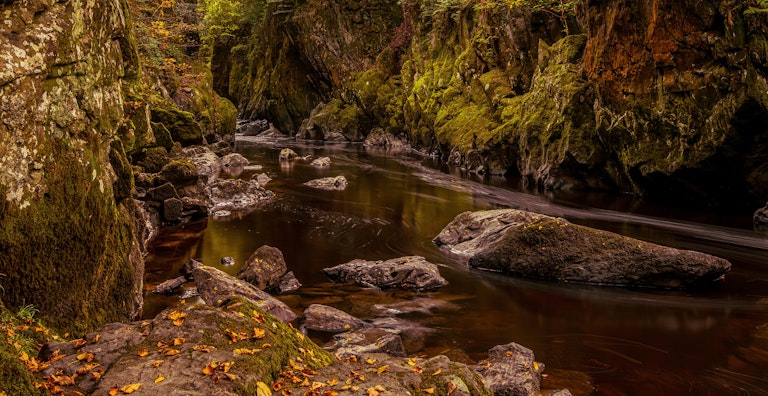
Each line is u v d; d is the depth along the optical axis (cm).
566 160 1747
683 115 1370
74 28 546
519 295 794
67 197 512
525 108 2058
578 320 702
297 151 3030
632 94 1522
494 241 948
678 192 1486
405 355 559
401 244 1095
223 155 2427
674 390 516
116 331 384
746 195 1343
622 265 835
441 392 344
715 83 1273
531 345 623
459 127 2456
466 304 756
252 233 1159
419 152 3003
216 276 711
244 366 325
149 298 738
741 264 966
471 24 2738
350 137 3691
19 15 475
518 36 2267
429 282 823
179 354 333
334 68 3869
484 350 608
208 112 2753
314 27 3881
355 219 1320
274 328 398
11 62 455
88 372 336
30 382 298
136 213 946
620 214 1407
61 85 520
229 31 4806
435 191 1770
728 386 525
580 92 1745
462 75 2648
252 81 4784
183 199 1255
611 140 1641
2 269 438
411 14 3409
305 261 961
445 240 1088
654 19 1373
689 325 687
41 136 486
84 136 554
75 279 516
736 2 1205
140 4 2255
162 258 952
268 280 805
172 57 2723
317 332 641
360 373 359
